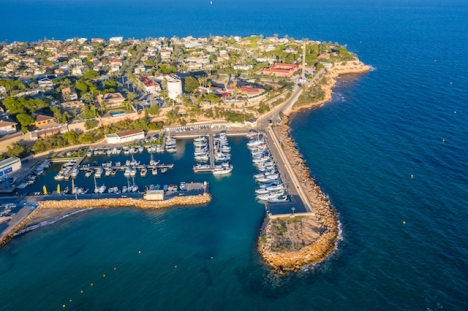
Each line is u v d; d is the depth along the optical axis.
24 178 196.00
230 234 153.50
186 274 134.38
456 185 176.00
